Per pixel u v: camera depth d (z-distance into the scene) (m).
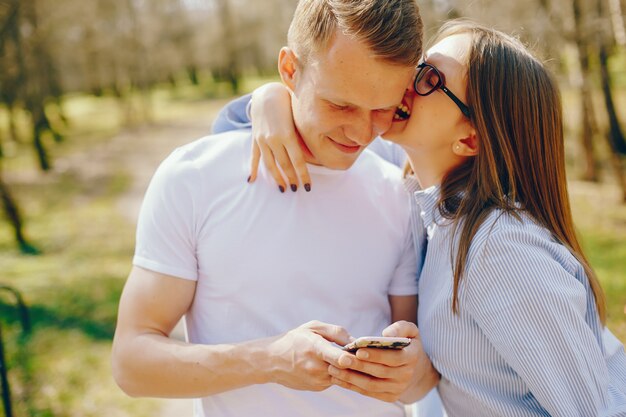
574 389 1.45
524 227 1.54
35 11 14.68
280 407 1.66
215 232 1.66
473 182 1.65
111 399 5.24
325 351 1.40
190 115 29.41
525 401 1.57
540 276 1.46
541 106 1.64
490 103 1.61
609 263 7.16
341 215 1.74
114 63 26.16
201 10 35.91
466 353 1.61
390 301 1.89
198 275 1.69
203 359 1.53
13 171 17.78
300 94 1.62
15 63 15.11
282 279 1.67
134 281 1.64
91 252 10.30
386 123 1.61
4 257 10.25
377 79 1.49
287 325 1.67
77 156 20.03
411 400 1.77
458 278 1.56
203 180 1.68
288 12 9.41
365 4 1.45
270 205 1.68
